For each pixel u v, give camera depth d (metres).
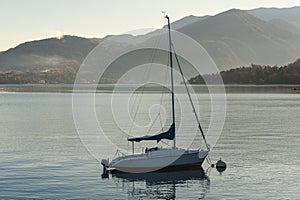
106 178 41.78
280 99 185.75
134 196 36.12
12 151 56.66
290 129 82.19
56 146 61.12
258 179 41.31
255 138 69.81
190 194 36.75
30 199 34.66
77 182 40.06
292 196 35.78
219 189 38.09
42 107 147.62
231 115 114.06
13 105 158.25
